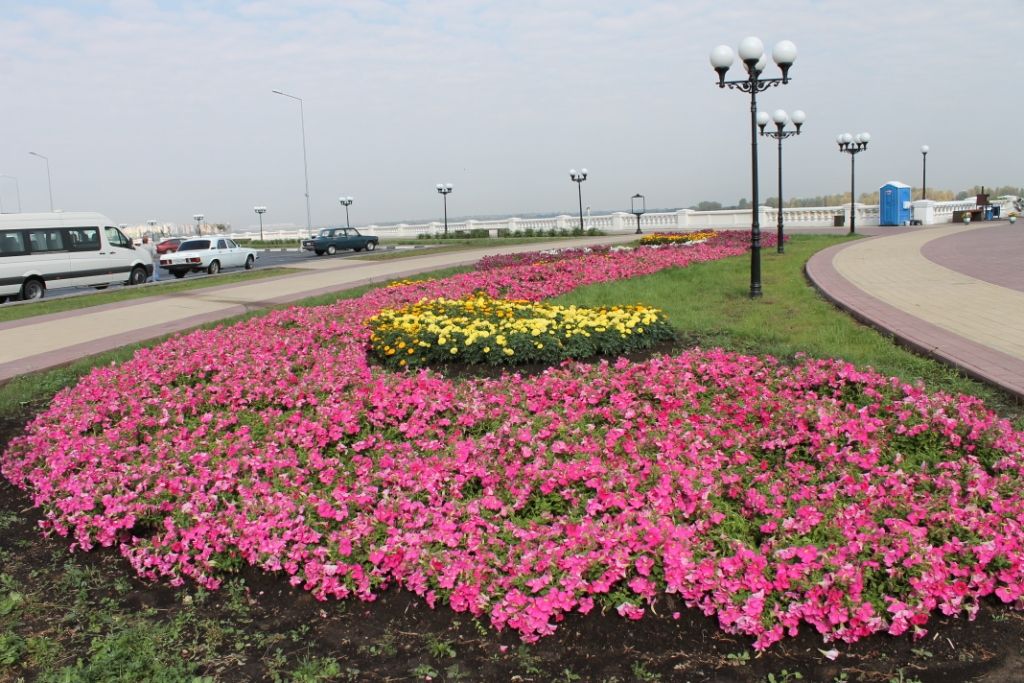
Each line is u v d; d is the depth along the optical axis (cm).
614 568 373
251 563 428
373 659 354
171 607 412
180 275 2825
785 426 546
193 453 560
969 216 3825
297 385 721
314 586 408
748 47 1237
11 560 473
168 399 711
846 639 335
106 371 848
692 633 355
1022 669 319
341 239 3784
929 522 391
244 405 707
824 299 1226
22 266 2064
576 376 714
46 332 1274
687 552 376
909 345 825
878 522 400
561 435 548
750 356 787
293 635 375
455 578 385
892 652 334
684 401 628
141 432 643
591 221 4750
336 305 1256
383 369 830
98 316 1462
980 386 670
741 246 2328
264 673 345
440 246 3609
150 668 346
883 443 514
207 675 343
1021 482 434
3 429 730
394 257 2781
